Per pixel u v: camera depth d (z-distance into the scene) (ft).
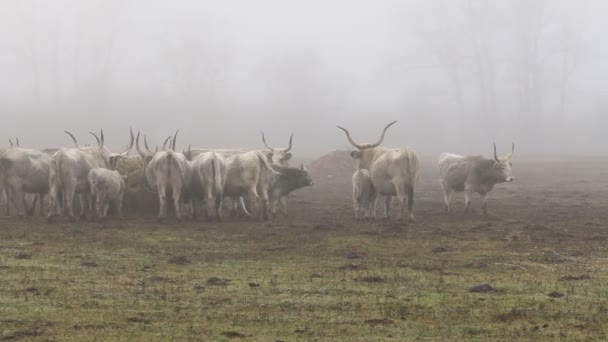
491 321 37.01
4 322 35.94
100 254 53.93
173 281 45.27
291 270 49.11
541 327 35.91
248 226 70.08
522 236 64.13
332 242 60.49
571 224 74.38
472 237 63.67
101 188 72.59
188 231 66.03
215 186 73.20
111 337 33.83
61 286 43.34
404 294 42.47
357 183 76.84
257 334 34.65
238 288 43.60
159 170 72.43
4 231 64.59
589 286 44.45
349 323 36.52
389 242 60.75
